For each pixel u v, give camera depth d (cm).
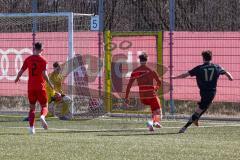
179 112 5788
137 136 4184
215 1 5941
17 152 3328
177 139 4009
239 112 5731
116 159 3122
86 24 6119
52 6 6212
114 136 4162
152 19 6278
